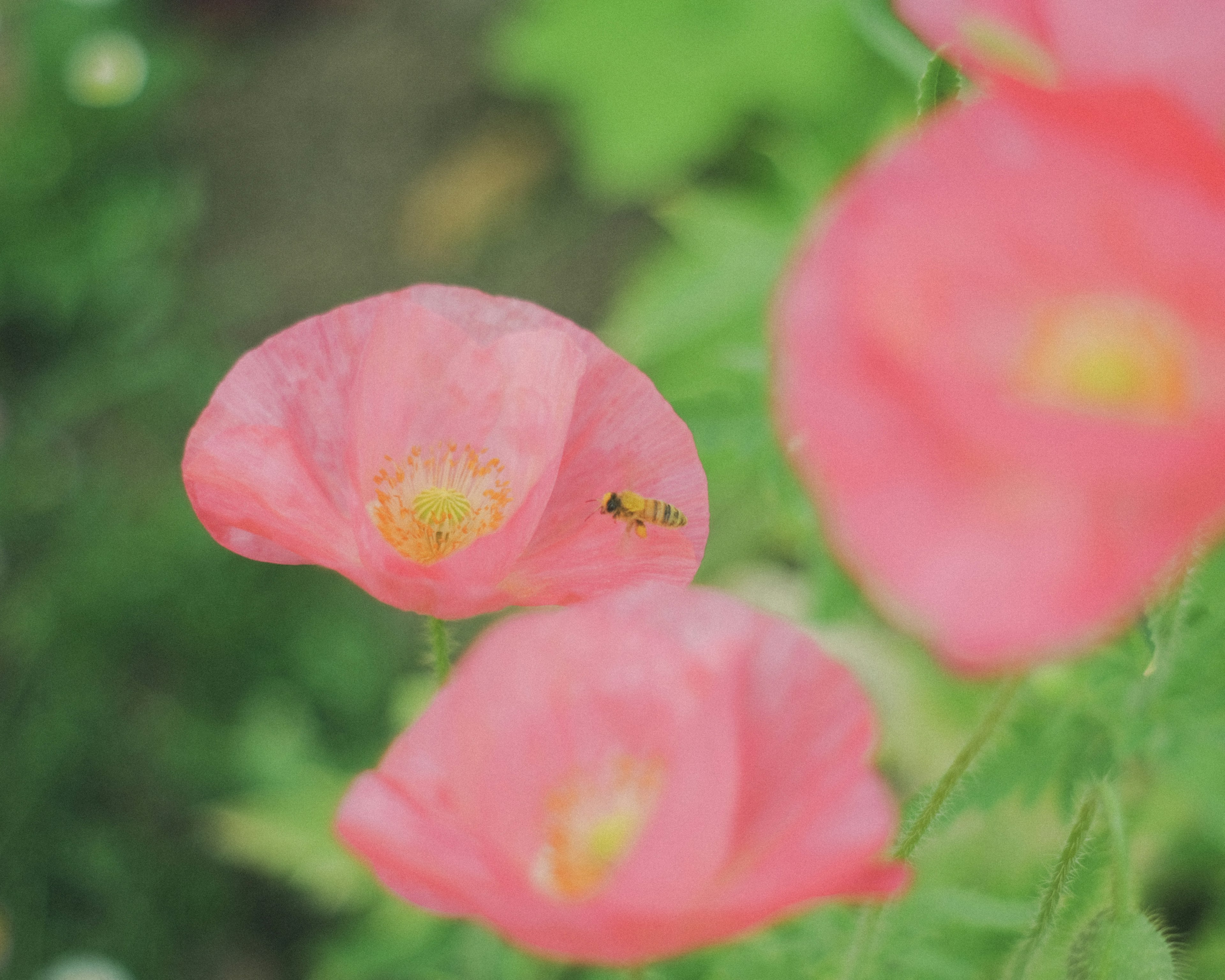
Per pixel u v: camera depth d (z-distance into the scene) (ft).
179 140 6.60
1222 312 1.34
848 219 1.36
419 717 1.51
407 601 1.61
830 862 1.42
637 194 5.92
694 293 2.89
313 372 1.64
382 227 6.22
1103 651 1.82
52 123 6.06
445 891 1.46
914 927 1.98
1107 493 1.34
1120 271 1.35
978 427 1.34
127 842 4.43
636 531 1.62
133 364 5.57
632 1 5.17
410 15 6.93
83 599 4.74
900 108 3.07
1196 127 1.33
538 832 1.49
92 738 4.60
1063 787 1.90
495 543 1.58
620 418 1.63
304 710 4.36
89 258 5.71
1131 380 1.35
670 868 1.43
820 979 1.98
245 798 4.34
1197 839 2.56
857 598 2.00
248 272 6.15
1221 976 2.48
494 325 1.65
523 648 1.49
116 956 4.25
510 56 5.29
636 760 1.49
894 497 1.35
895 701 2.67
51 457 5.35
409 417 1.63
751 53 4.84
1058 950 1.94
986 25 1.46
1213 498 1.33
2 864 4.36
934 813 1.67
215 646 4.69
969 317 1.35
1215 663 1.89
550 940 1.44
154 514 5.01
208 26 6.95
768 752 1.48
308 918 4.39
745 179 5.46
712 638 1.50
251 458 1.61
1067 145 1.35
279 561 1.67
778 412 1.41
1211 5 1.45
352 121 6.60
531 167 6.22
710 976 1.99
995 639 1.34
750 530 3.82
